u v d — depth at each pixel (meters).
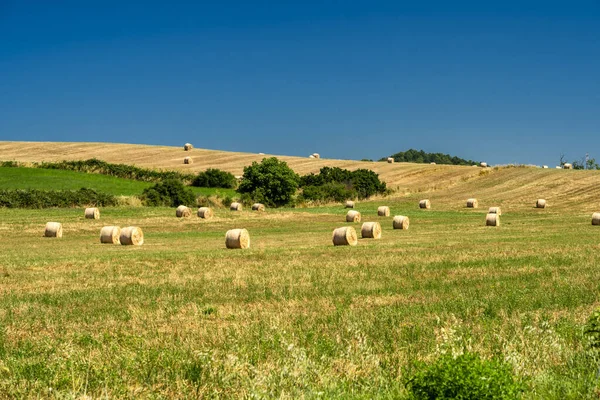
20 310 14.23
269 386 7.60
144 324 12.27
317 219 51.91
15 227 41.38
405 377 7.73
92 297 16.02
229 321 12.43
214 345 10.05
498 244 28.62
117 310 14.14
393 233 38.00
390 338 10.22
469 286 16.59
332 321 11.89
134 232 32.66
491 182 78.06
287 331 10.81
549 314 11.91
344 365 8.52
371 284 17.34
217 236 38.78
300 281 18.27
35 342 10.81
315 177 80.25
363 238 34.34
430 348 9.35
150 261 23.86
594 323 8.73
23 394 7.79
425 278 18.41
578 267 19.88
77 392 7.68
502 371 6.68
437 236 34.97
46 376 8.48
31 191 54.28
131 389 7.96
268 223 48.56
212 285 17.75
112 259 24.52
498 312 12.43
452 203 66.25
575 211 56.12
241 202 65.31
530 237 32.53
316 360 8.77
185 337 10.80
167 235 39.50
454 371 6.57
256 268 21.47
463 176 83.62
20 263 23.45
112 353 9.58
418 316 12.12
